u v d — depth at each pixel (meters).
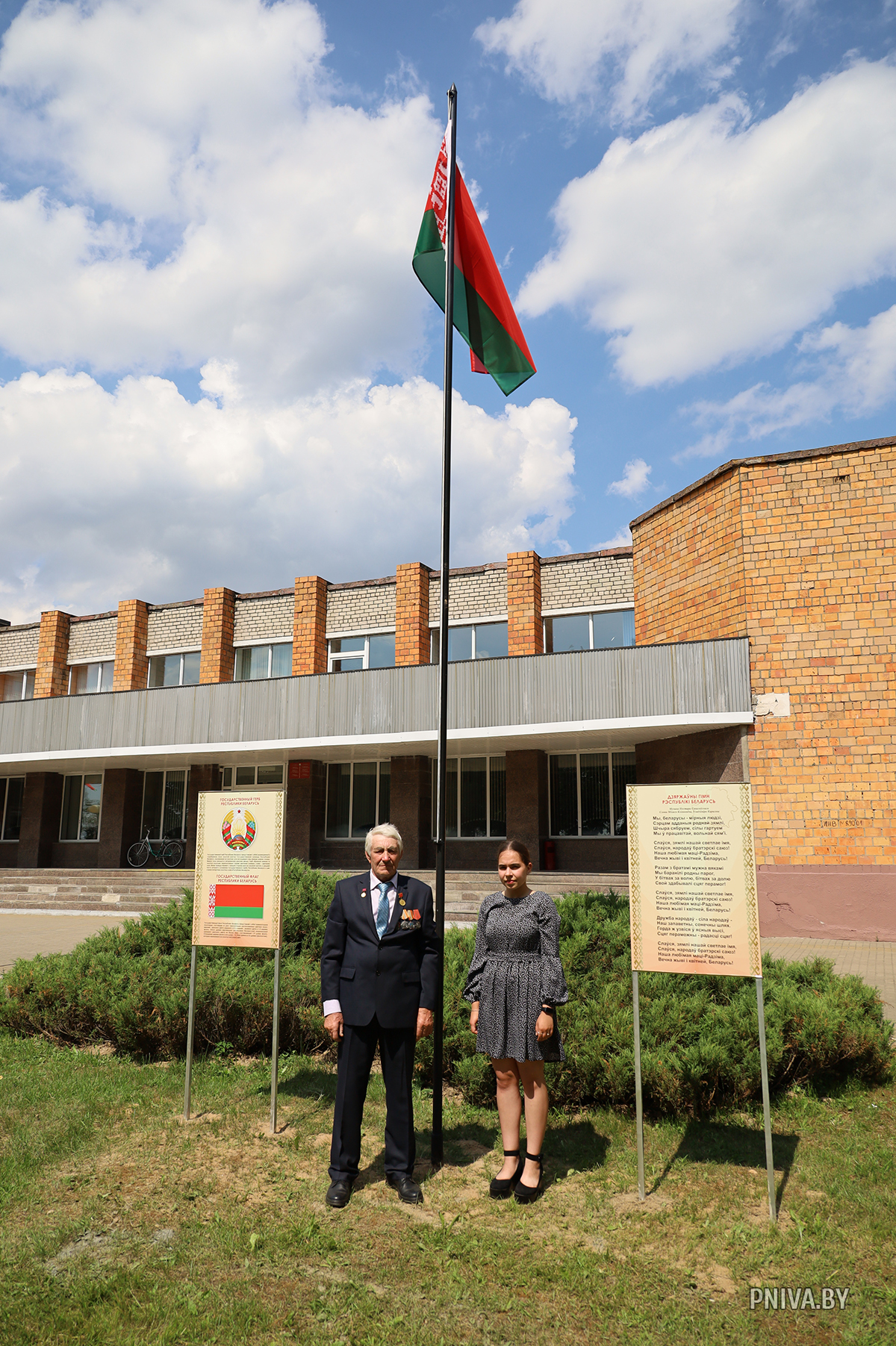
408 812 19.66
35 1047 6.72
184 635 24.91
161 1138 4.92
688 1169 4.45
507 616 20.52
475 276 6.86
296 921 7.79
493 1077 5.37
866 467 13.65
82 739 21.45
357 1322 3.13
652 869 4.51
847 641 13.45
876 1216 3.87
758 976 4.22
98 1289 3.30
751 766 13.83
